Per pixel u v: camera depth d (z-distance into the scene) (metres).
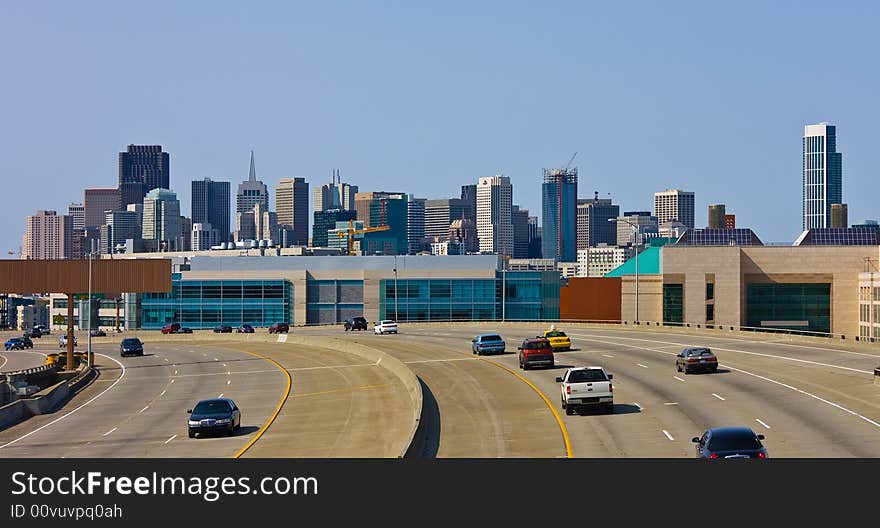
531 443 44.16
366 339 119.81
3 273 104.50
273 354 114.81
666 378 67.19
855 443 41.00
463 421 52.41
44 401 74.00
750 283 148.25
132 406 74.38
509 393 62.78
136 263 105.00
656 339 103.56
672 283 149.00
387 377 81.19
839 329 146.00
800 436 43.12
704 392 59.12
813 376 66.00
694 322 148.25
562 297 158.38
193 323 192.75
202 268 198.00
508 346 100.75
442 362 86.25
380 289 187.38
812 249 146.88
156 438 56.34
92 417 69.12
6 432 63.56
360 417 59.69
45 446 55.66
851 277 146.00
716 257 148.25
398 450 46.09
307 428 56.53
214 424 54.69
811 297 147.25
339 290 189.75
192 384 87.38
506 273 186.88
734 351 86.19
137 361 115.69
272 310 190.00
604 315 156.88
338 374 87.31
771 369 70.81
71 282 104.56
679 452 39.88
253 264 195.25
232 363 106.06
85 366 107.62
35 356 139.50
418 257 190.88
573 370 52.50
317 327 164.88
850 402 53.62
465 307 186.25
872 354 81.44
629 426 47.56
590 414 52.16
